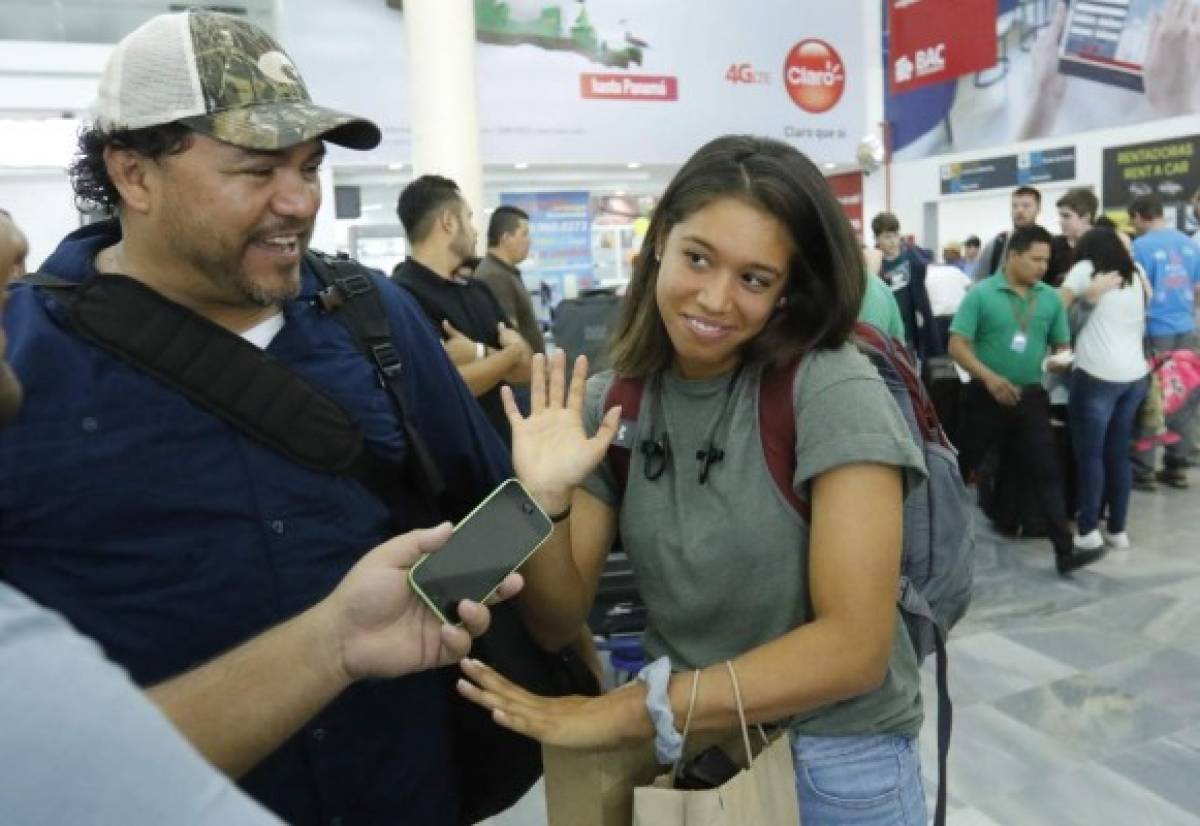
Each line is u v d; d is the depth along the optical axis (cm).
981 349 380
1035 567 375
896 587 93
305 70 808
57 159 557
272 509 92
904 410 109
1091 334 369
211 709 73
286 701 76
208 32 82
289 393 93
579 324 395
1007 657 294
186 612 88
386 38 826
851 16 1068
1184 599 333
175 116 80
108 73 83
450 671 112
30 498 84
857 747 106
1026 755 238
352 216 870
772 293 95
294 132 81
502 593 85
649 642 114
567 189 1062
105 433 86
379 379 102
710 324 95
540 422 97
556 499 95
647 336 107
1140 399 379
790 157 94
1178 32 841
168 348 88
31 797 37
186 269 88
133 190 85
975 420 391
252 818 41
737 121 1010
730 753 100
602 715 94
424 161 545
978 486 432
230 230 83
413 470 104
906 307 482
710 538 100
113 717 39
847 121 1089
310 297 100
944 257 959
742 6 997
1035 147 991
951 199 1082
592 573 112
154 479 87
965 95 1058
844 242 95
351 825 98
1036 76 980
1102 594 342
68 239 97
